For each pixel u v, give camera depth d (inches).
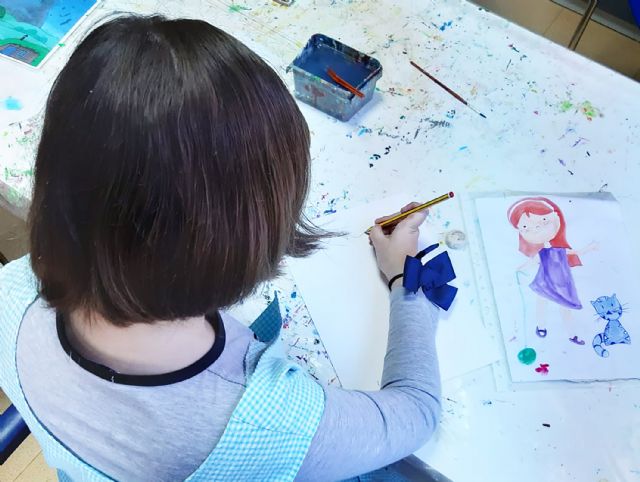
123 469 16.6
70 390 16.8
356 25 38.6
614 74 36.1
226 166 12.9
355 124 34.7
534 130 34.1
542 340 27.3
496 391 26.2
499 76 36.2
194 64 12.5
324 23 38.7
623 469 24.4
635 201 31.5
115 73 12.3
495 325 27.9
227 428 16.2
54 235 13.8
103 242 13.2
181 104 12.2
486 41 37.7
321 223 31.2
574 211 31.1
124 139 12.1
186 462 16.3
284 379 17.8
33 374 17.5
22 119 34.4
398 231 29.7
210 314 17.2
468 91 35.7
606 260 29.5
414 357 25.5
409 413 23.1
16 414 27.1
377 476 29.0
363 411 21.1
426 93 35.7
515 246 30.1
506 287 28.9
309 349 27.5
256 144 13.3
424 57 37.1
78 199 12.9
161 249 13.2
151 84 12.2
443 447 24.9
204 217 13.0
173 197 12.6
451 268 28.2
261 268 15.4
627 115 34.7
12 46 37.3
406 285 27.5
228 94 12.7
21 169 32.4
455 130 34.3
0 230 45.3
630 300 28.3
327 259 30.0
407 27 38.4
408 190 32.2
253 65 13.6
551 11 80.8
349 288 29.2
